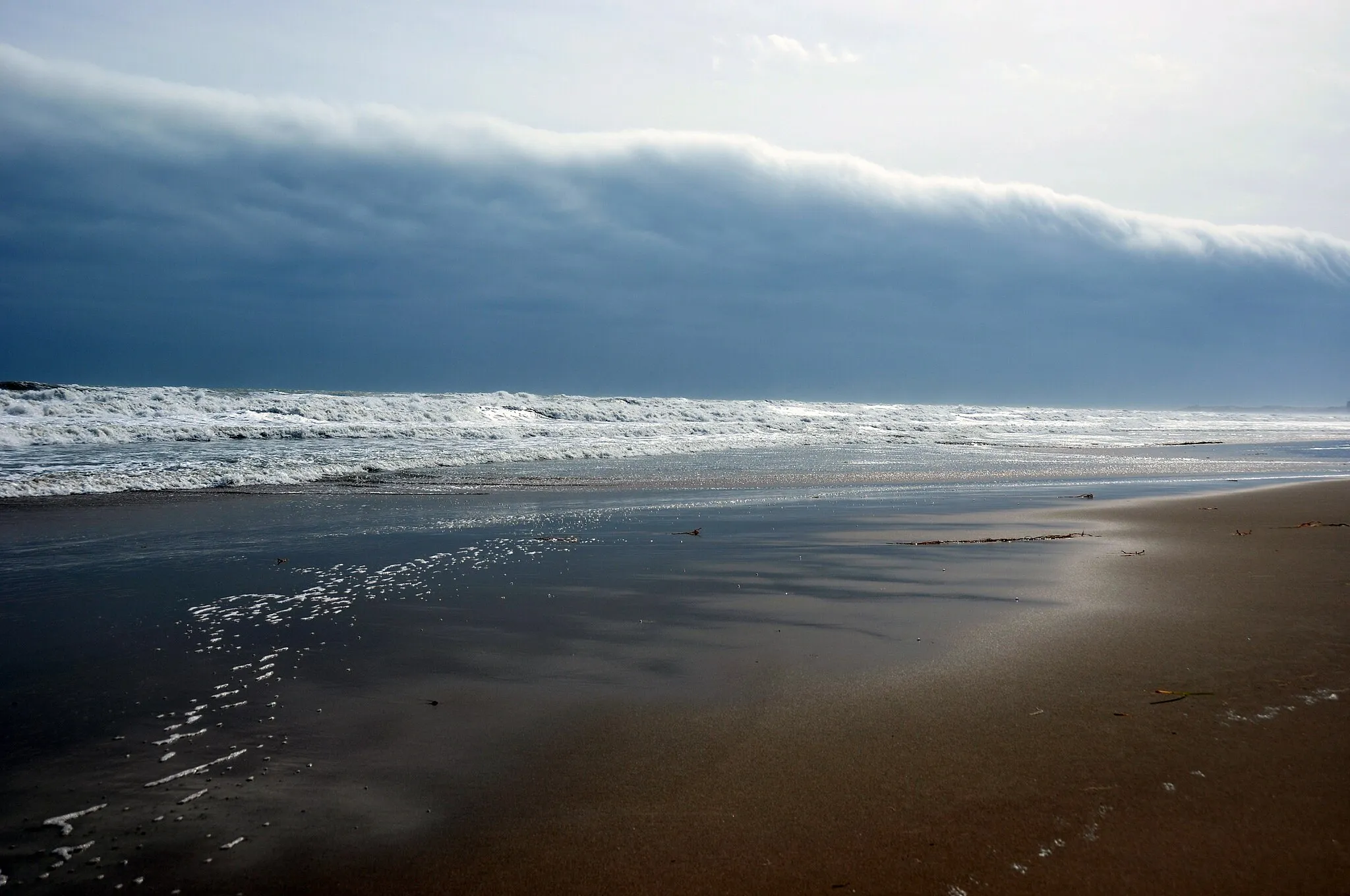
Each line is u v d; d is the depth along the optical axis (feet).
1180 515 38.29
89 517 35.40
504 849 9.43
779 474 60.64
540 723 13.07
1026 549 28.91
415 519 36.19
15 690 14.47
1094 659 15.98
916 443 100.01
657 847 9.45
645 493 48.16
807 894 8.54
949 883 8.68
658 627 18.74
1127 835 9.48
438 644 17.37
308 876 8.95
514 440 84.33
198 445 72.43
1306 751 11.52
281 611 20.04
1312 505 41.42
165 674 15.40
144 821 10.06
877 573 24.81
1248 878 8.64
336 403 109.40
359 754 11.94
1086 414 233.55
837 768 11.35
